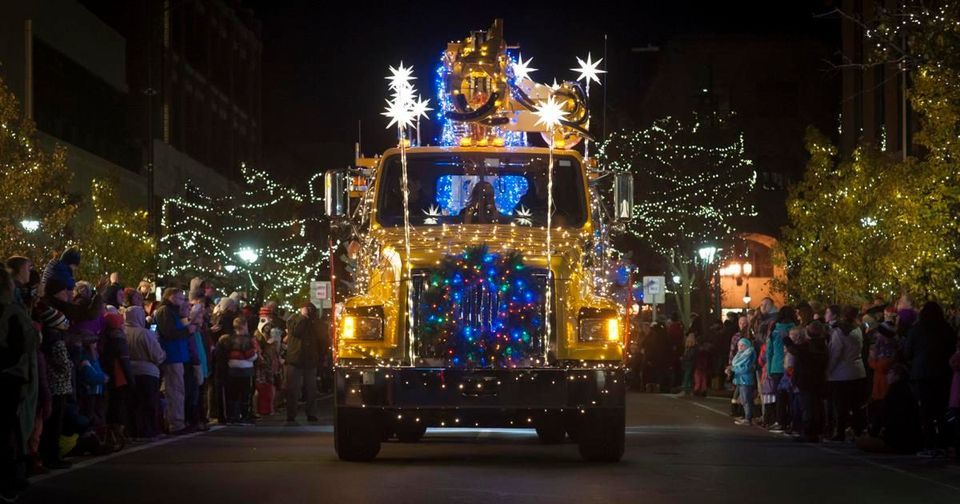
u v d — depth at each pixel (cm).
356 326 1535
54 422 1517
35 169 2723
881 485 1413
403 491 1303
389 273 1549
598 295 1672
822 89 6512
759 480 1437
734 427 2406
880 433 1875
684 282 5772
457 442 1950
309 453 1722
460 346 1513
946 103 2320
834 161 4969
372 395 1520
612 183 1733
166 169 5328
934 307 1788
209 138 6219
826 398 2091
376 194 1692
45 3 4062
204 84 6125
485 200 1689
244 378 2420
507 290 1519
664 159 5731
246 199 5672
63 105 4262
